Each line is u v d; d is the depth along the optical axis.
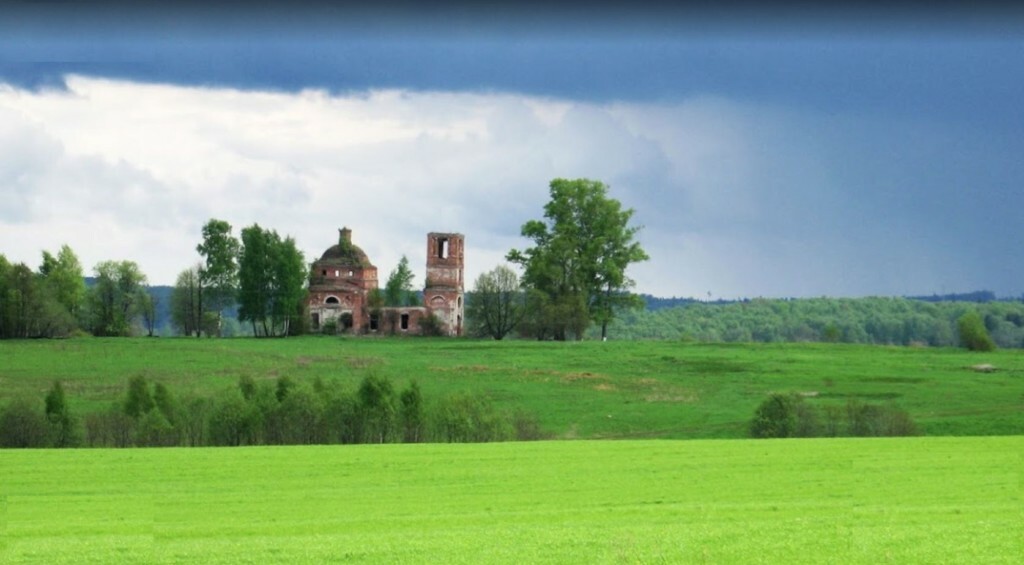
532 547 63.38
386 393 135.62
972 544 63.28
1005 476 93.81
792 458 103.25
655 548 62.78
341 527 72.19
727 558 60.91
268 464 99.69
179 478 93.19
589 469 97.44
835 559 60.69
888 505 79.38
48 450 108.00
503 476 94.25
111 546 65.31
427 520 74.38
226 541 66.69
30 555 63.22
